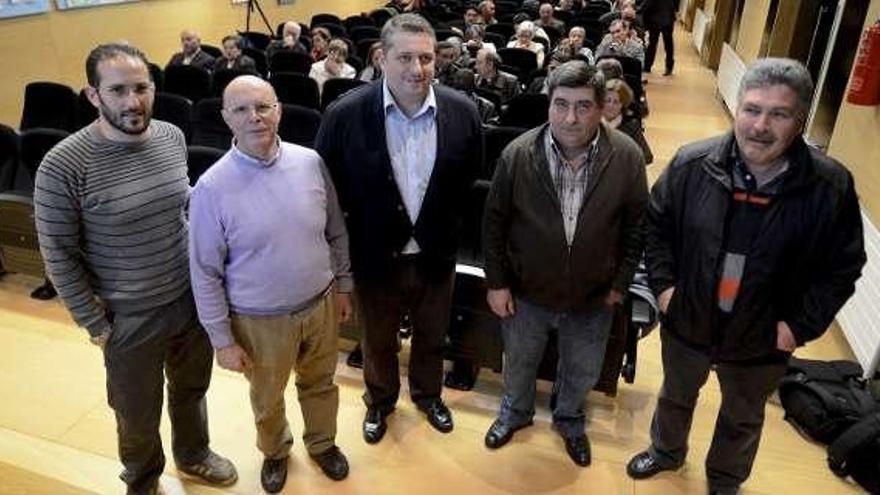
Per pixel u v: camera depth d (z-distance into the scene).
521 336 1.92
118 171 1.43
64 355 2.53
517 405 2.07
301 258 1.56
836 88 3.60
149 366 1.61
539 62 5.71
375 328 1.97
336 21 8.20
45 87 4.09
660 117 6.23
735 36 7.54
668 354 1.74
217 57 6.01
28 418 2.19
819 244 1.41
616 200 1.64
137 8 6.62
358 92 1.73
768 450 2.12
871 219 2.70
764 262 1.45
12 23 5.24
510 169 1.70
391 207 1.76
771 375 1.61
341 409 2.26
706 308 1.55
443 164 1.75
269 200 1.49
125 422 1.66
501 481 1.97
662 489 1.94
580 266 1.70
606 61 3.02
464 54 4.97
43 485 1.92
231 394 2.32
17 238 2.90
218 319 1.54
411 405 2.29
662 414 1.87
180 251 1.58
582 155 1.63
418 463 2.03
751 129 1.32
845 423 2.09
